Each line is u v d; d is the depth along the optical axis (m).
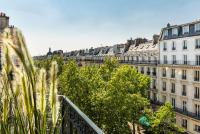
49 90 1.60
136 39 80.00
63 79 44.81
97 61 103.06
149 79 49.03
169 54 55.81
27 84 1.56
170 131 40.59
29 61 1.54
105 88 40.97
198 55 47.34
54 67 1.62
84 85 44.84
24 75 1.56
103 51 108.50
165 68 56.25
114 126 37.00
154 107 59.59
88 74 51.72
